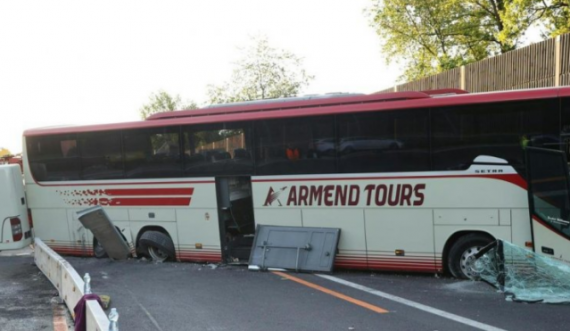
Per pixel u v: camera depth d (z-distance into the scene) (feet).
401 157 30.60
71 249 42.98
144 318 24.61
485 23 81.87
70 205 42.37
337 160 32.42
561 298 25.20
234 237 37.01
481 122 28.58
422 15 85.51
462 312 23.65
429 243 30.07
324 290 28.78
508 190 27.91
